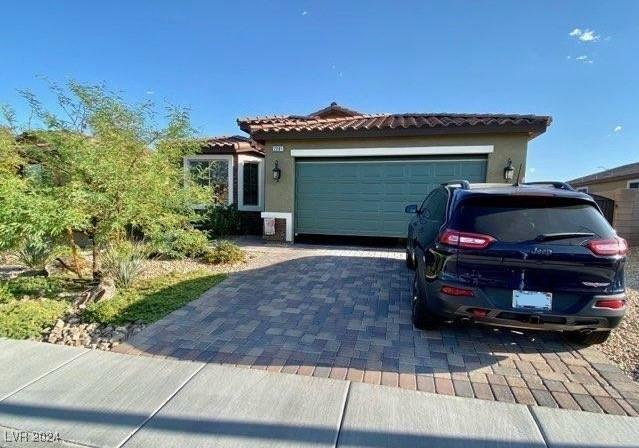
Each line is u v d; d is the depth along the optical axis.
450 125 9.51
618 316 3.53
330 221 11.13
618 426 2.75
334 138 10.48
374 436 2.60
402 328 4.67
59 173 6.63
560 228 3.64
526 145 9.49
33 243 6.00
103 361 3.75
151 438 2.58
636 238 11.51
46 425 2.72
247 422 2.75
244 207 14.27
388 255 9.36
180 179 7.88
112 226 6.18
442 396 3.14
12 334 4.41
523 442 2.56
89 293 5.86
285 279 6.98
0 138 6.67
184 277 6.96
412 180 10.47
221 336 4.39
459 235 3.78
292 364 3.71
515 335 4.46
